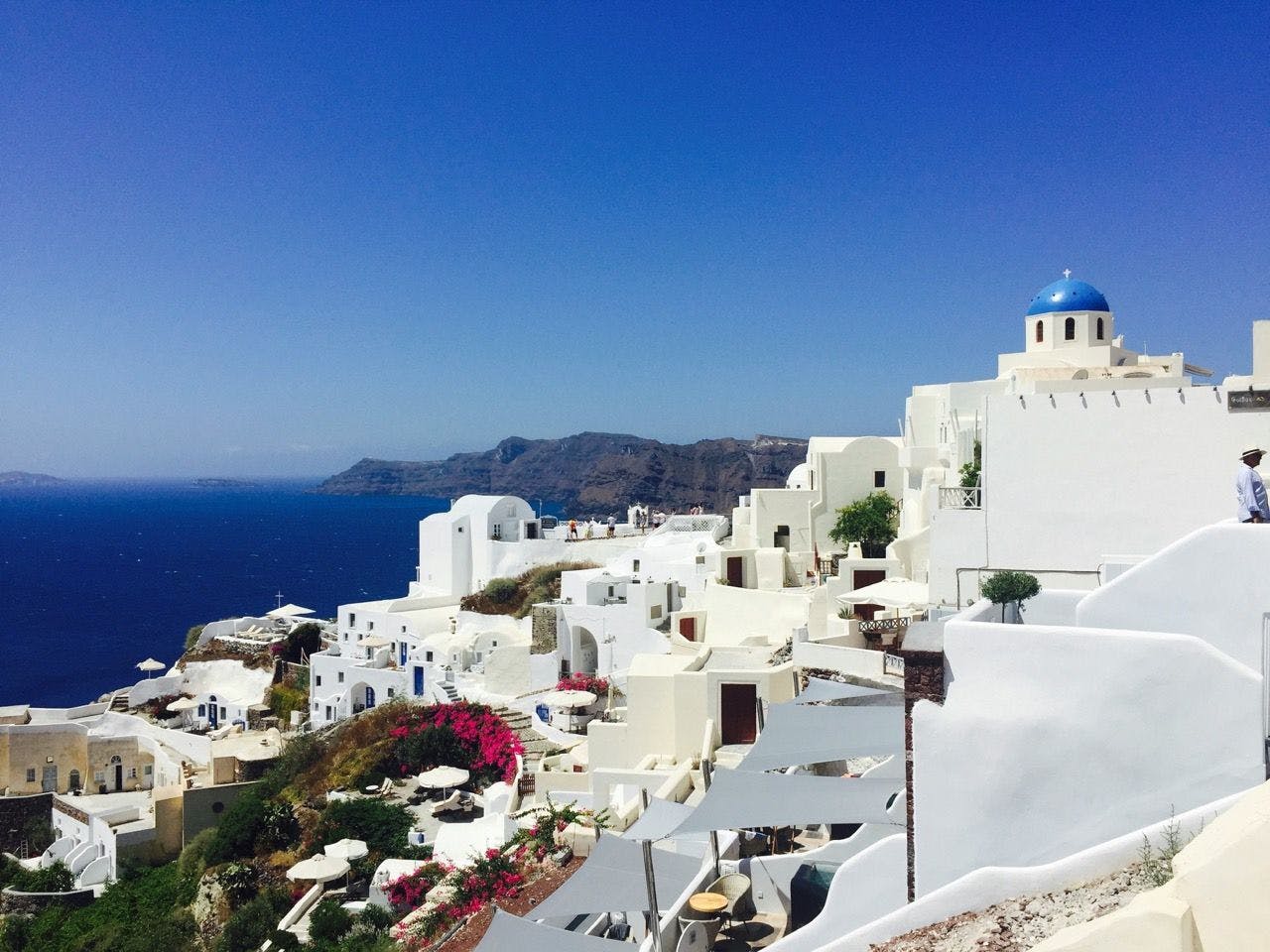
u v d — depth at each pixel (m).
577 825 27.78
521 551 76.56
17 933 42.34
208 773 57.44
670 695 33.38
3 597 190.75
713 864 19.89
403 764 48.06
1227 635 12.84
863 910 14.23
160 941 37.47
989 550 25.05
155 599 185.50
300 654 76.56
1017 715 12.16
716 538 73.62
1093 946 8.75
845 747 17.78
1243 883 8.35
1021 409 24.77
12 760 59.31
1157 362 51.19
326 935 32.44
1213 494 22.73
